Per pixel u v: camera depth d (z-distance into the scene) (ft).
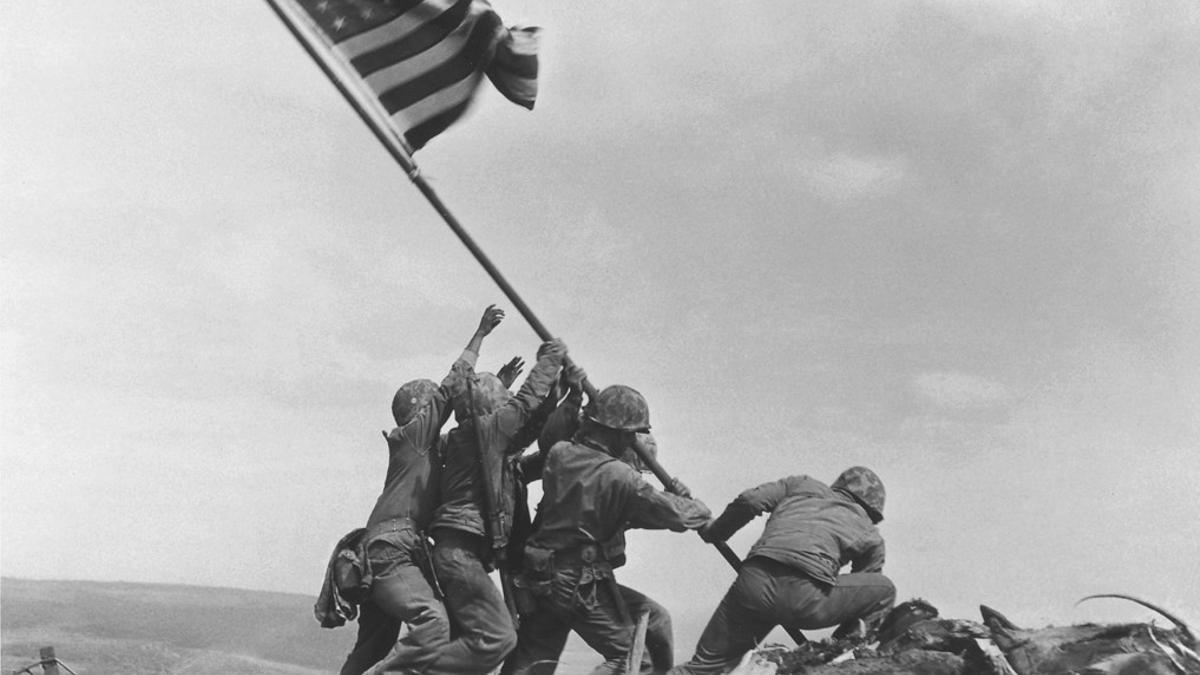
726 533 43.50
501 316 43.70
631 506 41.19
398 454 42.60
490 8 42.70
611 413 41.52
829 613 41.60
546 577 41.19
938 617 41.86
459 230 43.01
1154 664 38.73
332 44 41.91
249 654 87.56
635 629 41.34
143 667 84.38
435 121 42.52
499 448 41.78
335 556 42.04
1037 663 39.19
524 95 43.37
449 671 41.14
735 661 41.96
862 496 43.34
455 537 41.75
